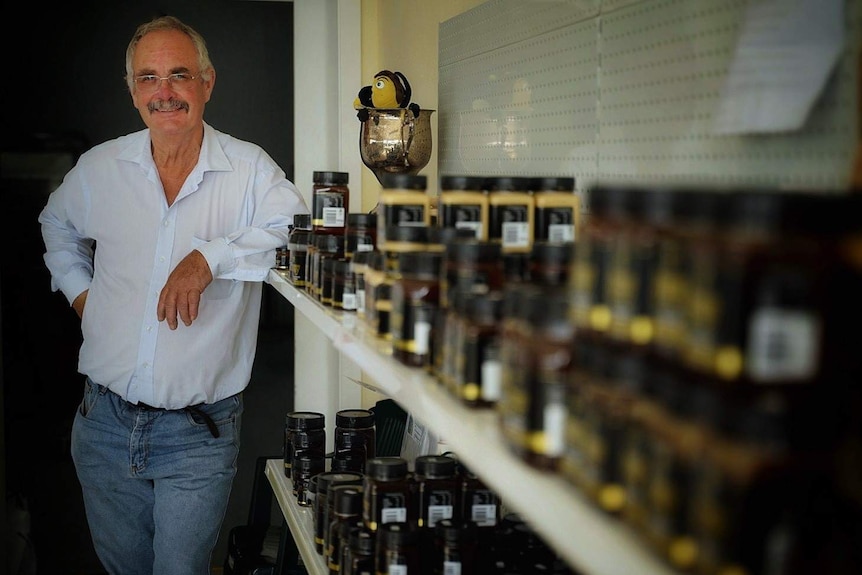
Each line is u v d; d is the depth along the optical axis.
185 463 2.93
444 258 1.24
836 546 0.62
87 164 3.00
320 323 1.88
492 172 2.33
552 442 0.88
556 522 0.81
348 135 3.89
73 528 4.25
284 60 4.29
